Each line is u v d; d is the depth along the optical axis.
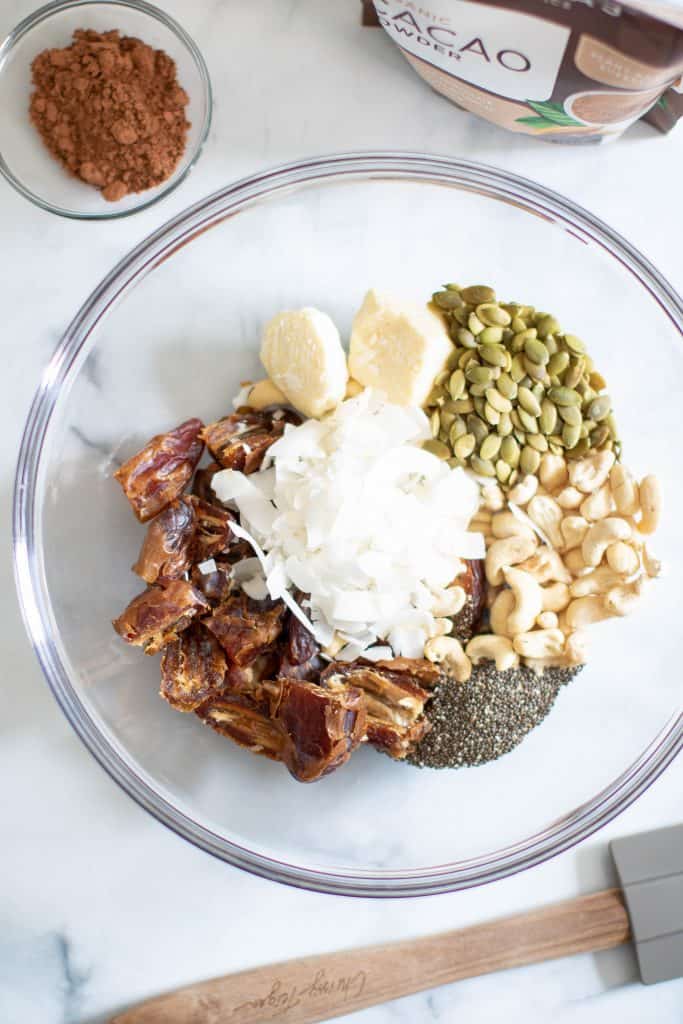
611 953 0.50
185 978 0.49
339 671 0.45
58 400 0.48
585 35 0.39
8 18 0.49
